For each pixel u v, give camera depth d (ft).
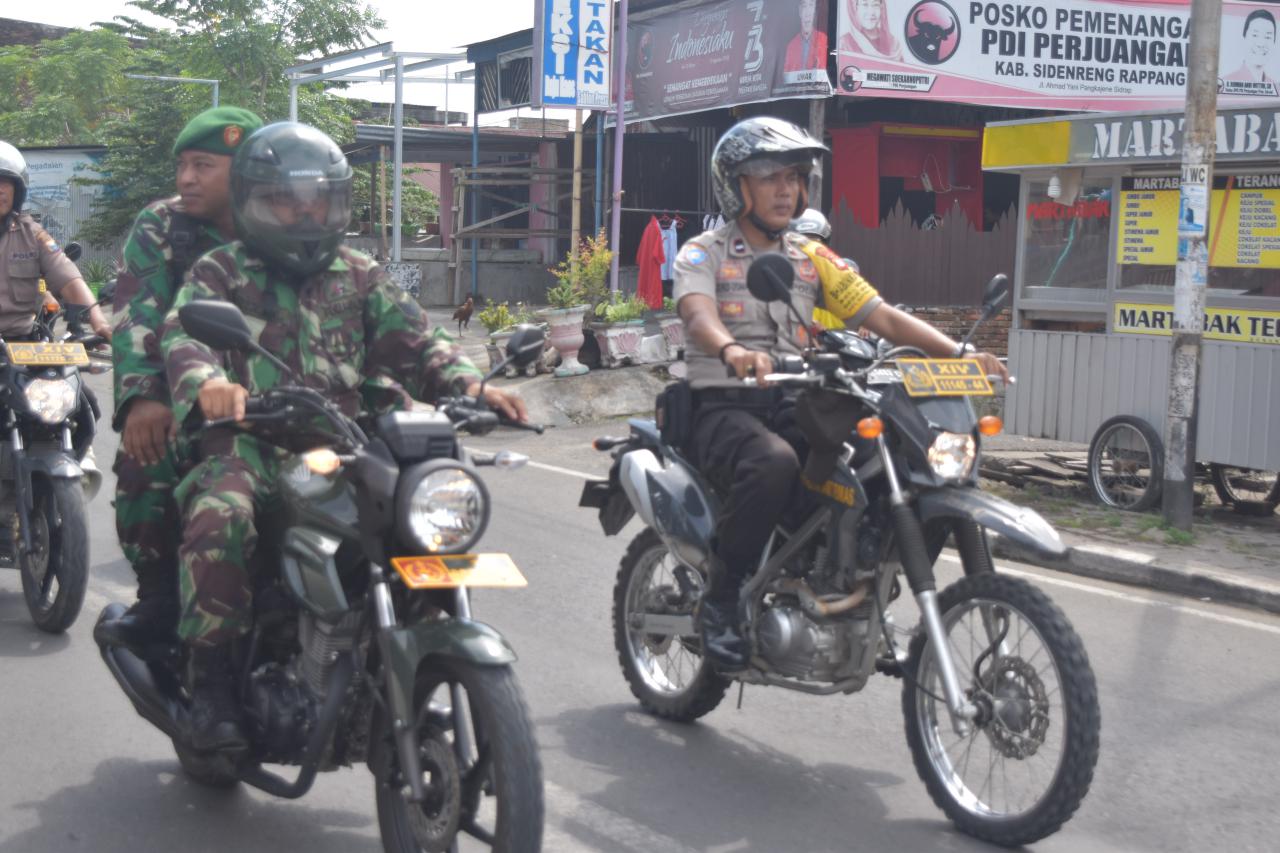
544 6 59.21
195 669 12.91
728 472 15.14
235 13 120.47
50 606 20.51
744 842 13.70
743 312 15.53
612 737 16.79
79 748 15.99
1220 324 31.04
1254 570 25.25
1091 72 58.18
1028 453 36.86
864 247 60.85
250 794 14.76
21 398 20.20
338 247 13.65
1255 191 30.48
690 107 63.16
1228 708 18.34
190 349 12.37
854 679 14.57
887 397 13.71
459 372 13.32
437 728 11.50
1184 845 13.84
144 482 14.55
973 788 14.76
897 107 68.85
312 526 11.96
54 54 169.17
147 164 119.34
